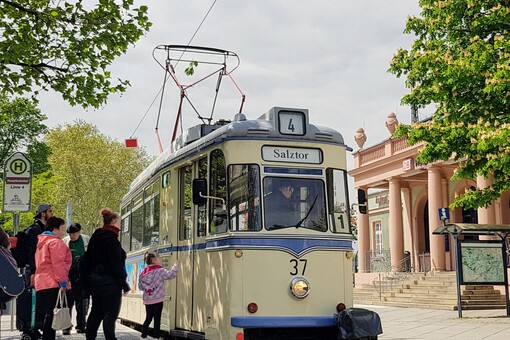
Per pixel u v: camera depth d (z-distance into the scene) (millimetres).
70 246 11344
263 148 9211
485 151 15156
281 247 8953
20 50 11484
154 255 11164
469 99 15828
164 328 11289
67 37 11836
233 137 9188
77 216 47344
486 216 23531
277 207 9094
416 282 25906
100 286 8562
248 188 9070
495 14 15977
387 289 26875
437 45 17359
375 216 37844
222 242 9055
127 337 11500
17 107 13266
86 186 46812
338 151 9625
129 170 48188
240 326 8633
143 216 14062
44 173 47125
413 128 17172
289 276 8930
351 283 9312
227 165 9141
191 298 10211
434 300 22812
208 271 9516
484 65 15383
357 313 8672
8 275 7180
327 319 8969
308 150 9430
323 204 9344
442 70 15883
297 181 9281
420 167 27578
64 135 47500
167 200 11695
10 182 11938
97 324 8789
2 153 49594
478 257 18344
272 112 9414
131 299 14672
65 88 11992
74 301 12211
